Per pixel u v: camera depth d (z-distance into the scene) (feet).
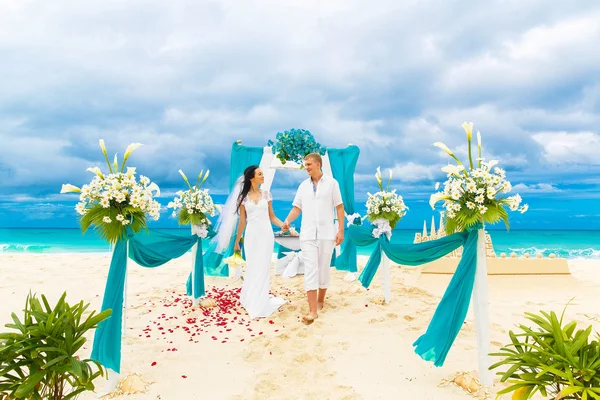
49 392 7.20
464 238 11.13
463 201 10.54
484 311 10.27
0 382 6.90
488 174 10.00
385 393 10.11
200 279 18.44
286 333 14.58
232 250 23.22
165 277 27.45
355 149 26.22
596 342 6.73
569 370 6.43
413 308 17.89
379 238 18.86
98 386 10.61
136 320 16.53
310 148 21.43
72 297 20.83
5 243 83.15
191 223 18.02
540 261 23.15
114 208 10.67
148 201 11.20
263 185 25.76
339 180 26.25
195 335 14.65
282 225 18.54
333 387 10.50
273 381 11.00
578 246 82.23
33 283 24.17
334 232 17.08
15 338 6.99
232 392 10.31
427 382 10.73
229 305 18.95
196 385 10.70
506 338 13.78
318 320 16.07
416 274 24.35
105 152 10.96
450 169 10.62
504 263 23.21
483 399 9.55
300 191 17.89
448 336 10.59
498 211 10.01
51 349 6.84
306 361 12.35
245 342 13.94
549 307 17.98
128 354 12.68
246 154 25.95
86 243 81.66
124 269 10.94
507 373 7.16
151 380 10.88
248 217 18.33
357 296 20.18
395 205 18.92
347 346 13.43
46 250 66.69
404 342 13.75
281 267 27.91
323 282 17.44
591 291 21.15
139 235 14.52
